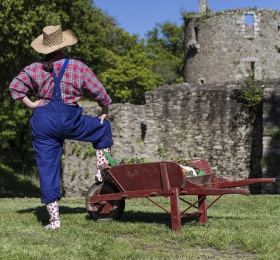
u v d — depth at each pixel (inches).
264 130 658.2
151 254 178.4
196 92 789.2
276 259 171.6
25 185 1183.6
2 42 792.3
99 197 240.1
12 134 1143.6
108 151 240.2
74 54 1460.4
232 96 755.4
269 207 392.5
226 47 1305.4
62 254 173.9
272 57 1322.6
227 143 757.3
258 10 1301.7
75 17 1323.8
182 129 799.7
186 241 198.1
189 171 242.8
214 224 237.8
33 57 826.8
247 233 209.9
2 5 737.6
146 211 308.5
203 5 1384.1
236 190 208.2
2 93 893.2
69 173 986.7
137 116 880.3
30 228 222.8
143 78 1879.9
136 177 229.0
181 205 401.7
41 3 808.3
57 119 218.4
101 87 226.1
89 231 219.8
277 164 647.1
